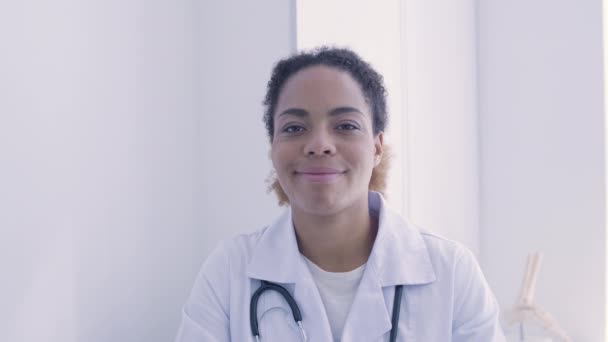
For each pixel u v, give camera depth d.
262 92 1.53
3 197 1.11
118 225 1.38
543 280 1.86
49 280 1.21
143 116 1.46
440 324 0.93
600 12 1.72
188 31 1.63
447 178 1.95
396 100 1.79
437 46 1.93
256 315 0.94
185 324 0.98
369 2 1.70
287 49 1.49
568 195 1.80
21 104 1.15
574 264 1.78
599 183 1.73
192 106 1.65
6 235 1.12
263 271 0.98
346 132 0.90
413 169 1.82
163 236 1.53
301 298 0.93
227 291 1.00
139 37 1.45
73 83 1.27
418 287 0.95
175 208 1.57
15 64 1.14
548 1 1.85
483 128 2.03
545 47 1.85
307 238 0.98
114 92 1.38
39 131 1.19
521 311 1.65
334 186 0.89
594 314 1.74
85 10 1.30
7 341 1.12
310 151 0.88
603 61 1.71
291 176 0.91
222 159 1.63
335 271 0.98
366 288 0.93
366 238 1.00
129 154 1.42
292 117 0.91
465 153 2.01
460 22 2.01
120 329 1.39
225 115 1.62
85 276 1.29
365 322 0.91
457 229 1.97
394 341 0.90
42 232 1.19
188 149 1.63
